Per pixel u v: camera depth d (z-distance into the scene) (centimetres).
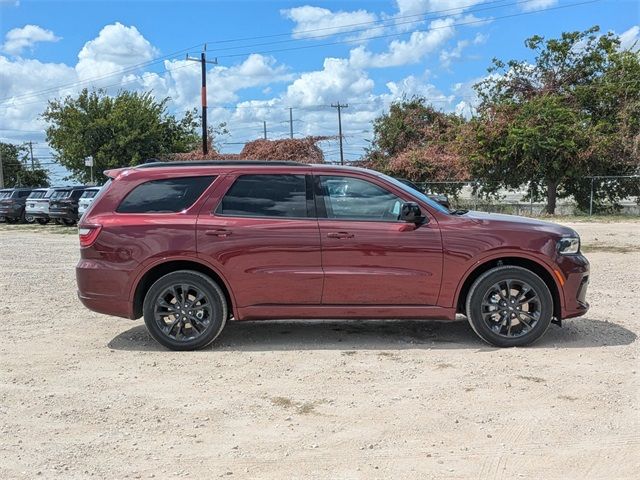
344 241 594
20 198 3181
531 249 592
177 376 531
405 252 592
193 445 395
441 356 576
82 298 617
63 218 2783
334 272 594
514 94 3130
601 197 2789
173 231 600
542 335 600
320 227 597
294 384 505
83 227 618
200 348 611
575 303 602
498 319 604
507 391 479
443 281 595
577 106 2909
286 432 412
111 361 578
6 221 3275
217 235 598
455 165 3175
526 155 2677
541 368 533
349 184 613
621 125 2709
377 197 609
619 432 405
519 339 598
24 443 402
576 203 2873
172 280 605
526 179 2844
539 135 2631
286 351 601
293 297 600
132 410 455
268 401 468
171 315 610
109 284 607
